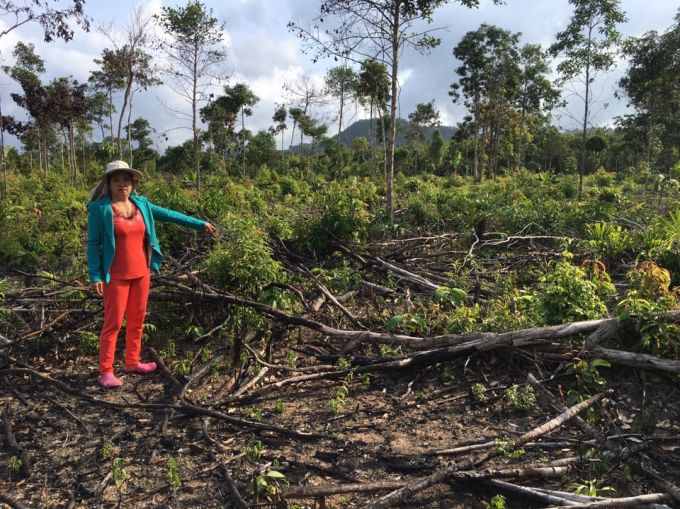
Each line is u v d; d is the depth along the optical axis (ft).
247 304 15.29
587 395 11.17
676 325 12.22
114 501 8.14
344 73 91.35
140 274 12.43
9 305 17.03
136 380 13.06
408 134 165.58
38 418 10.88
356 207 28.40
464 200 41.88
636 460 8.86
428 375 13.25
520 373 12.91
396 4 39.65
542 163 240.94
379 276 23.03
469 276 22.54
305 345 15.57
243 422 10.57
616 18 52.90
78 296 17.34
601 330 12.37
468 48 119.65
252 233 16.66
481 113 139.64
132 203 12.61
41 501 8.07
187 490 8.41
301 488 8.05
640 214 36.01
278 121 157.17
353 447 9.86
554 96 61.00
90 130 138.21
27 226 31.01
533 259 25.31
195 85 59.82
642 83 78.33
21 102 77.71
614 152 199.21
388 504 7.75
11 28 46.16
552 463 8.89
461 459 9.27
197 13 56.54
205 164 162.50
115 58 66.18
